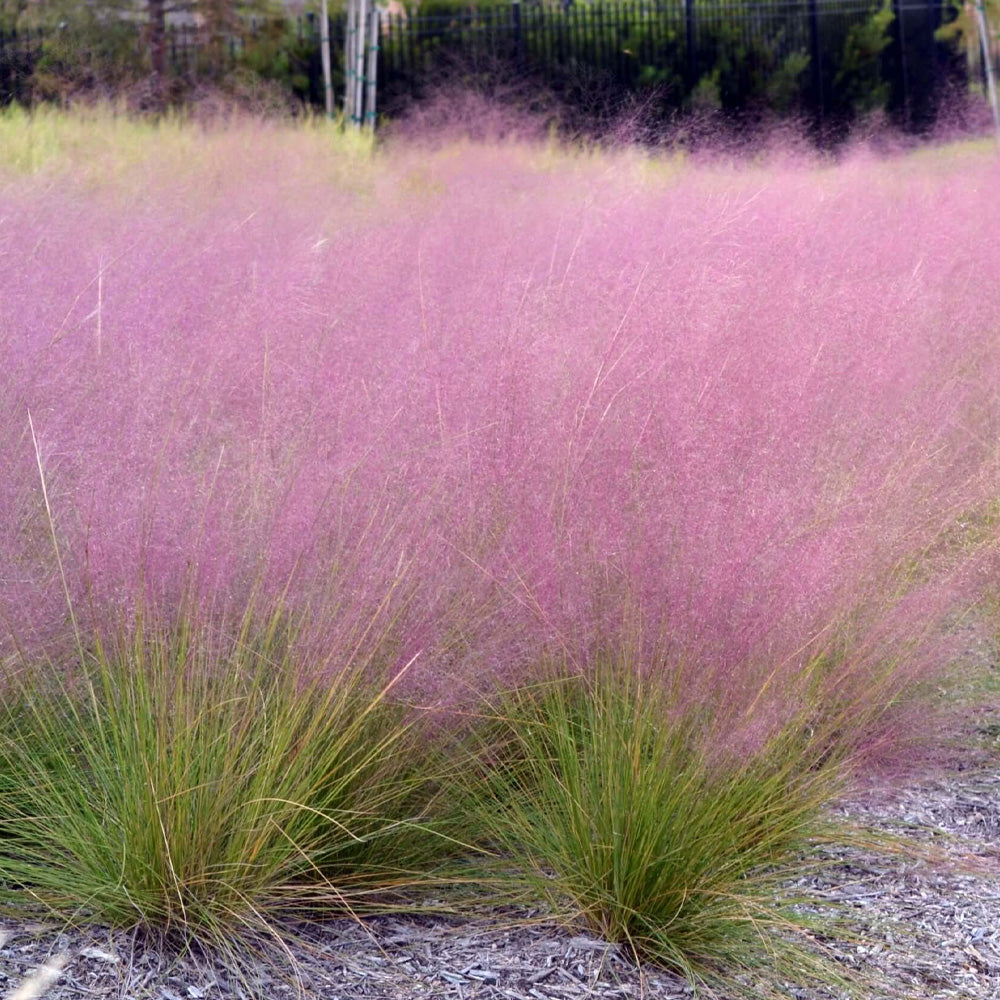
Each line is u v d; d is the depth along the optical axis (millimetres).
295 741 2463
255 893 2357
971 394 4098
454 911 2461
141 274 3924
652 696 2469
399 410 2932
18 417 2846
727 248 4070
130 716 2391
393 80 16109
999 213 6570
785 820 2619
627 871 2412
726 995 2283
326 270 4129
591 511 2680
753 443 2828
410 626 2580
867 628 2848
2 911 2332
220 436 2912
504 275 3855
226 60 12680
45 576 2637
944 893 2646
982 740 3256
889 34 19406
